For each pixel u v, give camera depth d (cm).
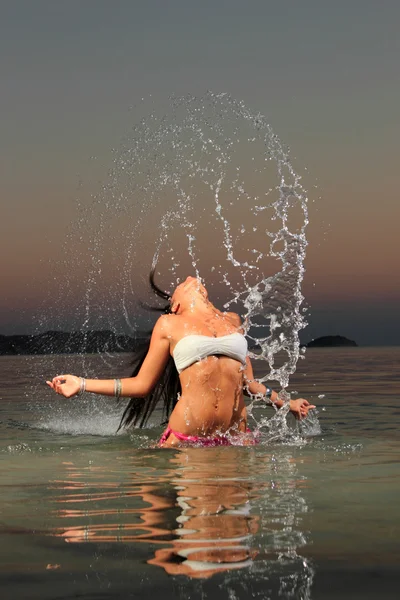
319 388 762
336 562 156
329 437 383
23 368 1277
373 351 3300
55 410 566
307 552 163
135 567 154
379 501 217
